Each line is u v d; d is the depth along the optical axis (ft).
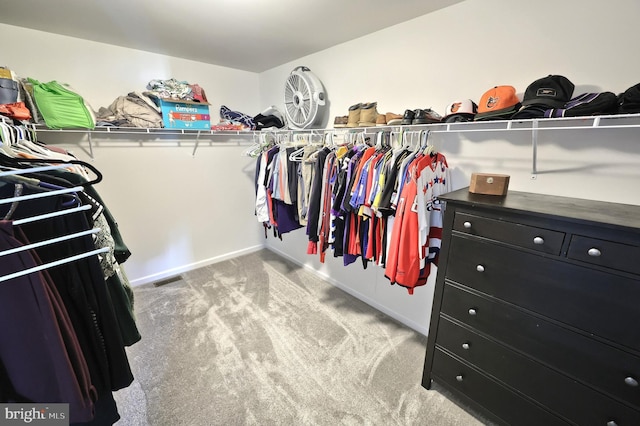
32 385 2.18
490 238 3.73
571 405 3.39
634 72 3.51
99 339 2.57
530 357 3.64
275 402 4.69
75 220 2.32
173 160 8.75
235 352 5.81
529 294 3.51
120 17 5.56
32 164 2.49
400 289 6.79
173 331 6.44
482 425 4.32
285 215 7.78
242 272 9.46
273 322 6.81
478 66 4.82
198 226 9.64
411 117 5.07
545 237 3.26
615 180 3.76
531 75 4.29
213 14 5.39
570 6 3.85
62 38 6.59
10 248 1.96
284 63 8.91
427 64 5.48
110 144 7.59
